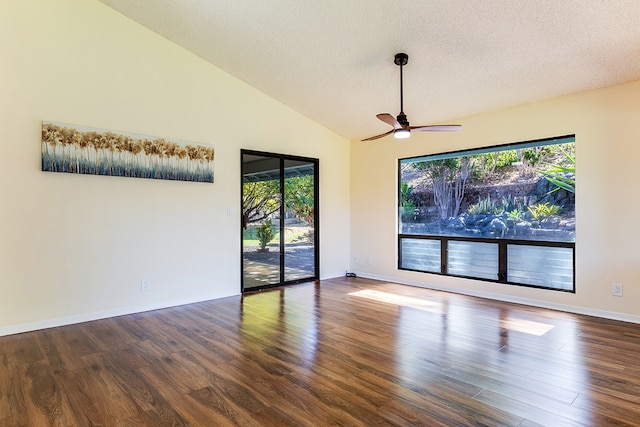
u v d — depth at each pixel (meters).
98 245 4.07
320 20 3.74
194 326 3.79
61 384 2.53
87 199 4.01
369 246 6.42
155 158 4.43
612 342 3.28
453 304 4.63
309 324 3.83
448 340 3.34
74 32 3.92
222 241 5.05
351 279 6.32
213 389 2.45
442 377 2.61
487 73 4.12
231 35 4.26
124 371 2.73
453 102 4.84
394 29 3.67
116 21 4.18
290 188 5.91
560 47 3.52
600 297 4.07
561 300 4.36
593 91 4.12
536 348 3.14
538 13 3.14
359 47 4.07
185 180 4.68
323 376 2.63
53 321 3.80
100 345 3.26
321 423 2.06
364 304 4.64
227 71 5.07
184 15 4.05
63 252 3.87
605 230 4.03
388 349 3.13
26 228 3.67
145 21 4.28
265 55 4.55
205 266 4.89
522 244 4.74
